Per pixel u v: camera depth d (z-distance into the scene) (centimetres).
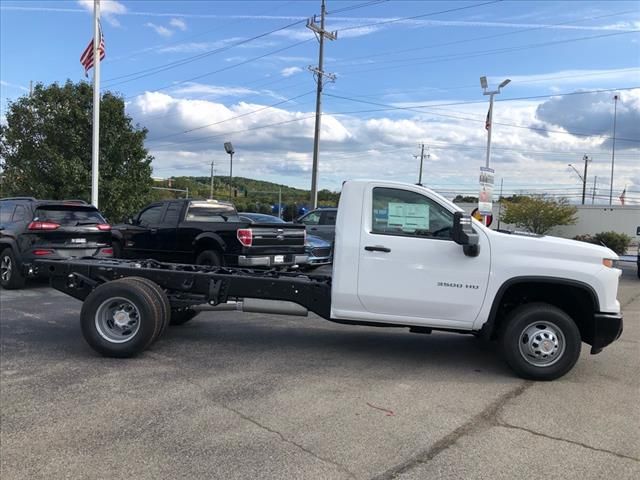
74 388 515
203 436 408
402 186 582
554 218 4638
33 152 2280
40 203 1111
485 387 532
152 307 616
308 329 787
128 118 2464
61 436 406
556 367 548
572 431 425
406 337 745
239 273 693
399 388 524
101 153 2364
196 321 838
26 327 780
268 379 547
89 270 694
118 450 383
